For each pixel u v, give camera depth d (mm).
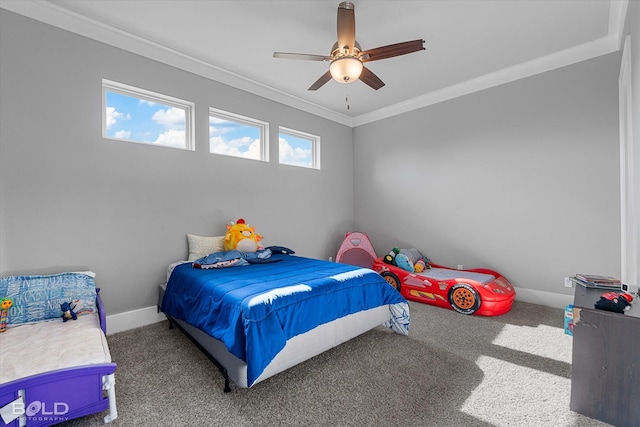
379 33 2631
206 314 1898
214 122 3455
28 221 2203
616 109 2754
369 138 4812
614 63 2744
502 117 3439
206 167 3199
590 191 2908
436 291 3191
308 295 1898
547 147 3146
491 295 2830
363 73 2523
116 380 1814
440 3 2260
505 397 1627
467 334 2469
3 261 2113
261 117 3721
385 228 4637
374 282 2393
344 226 4887
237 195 3477
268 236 3805
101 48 2531
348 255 4223
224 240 3156
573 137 2990
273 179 3861
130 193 2686
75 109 2406
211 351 1858
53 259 2307
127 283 2666
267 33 2650
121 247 2633
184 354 2158
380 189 4684
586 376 1459
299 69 3322
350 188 4996
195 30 2605
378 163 4699
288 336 1718
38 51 2246
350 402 1598
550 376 1829
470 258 3742
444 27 2562
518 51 2984
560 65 3029
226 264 2648
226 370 1680
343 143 4895
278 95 3891
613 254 2795
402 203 4422
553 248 3135
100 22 2469
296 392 1692
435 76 3516
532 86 3221
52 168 2303
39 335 1665
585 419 1444
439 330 2561
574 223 3002
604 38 2756
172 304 2412
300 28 2580
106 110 2664
